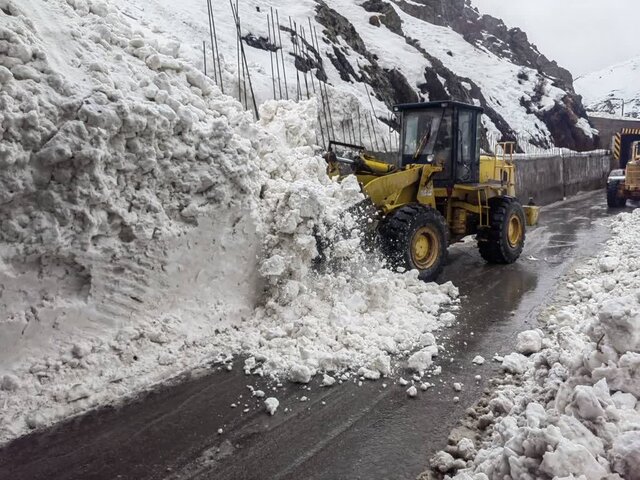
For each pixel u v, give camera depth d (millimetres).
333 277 4895
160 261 3982
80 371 3443
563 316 4762
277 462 2770
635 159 14859
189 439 2967
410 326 4582
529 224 8977
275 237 4684
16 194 3209
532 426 2379
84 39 4203
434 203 6867
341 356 3902
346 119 10922
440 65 19672
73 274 3566
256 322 4461
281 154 5258
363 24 19875
